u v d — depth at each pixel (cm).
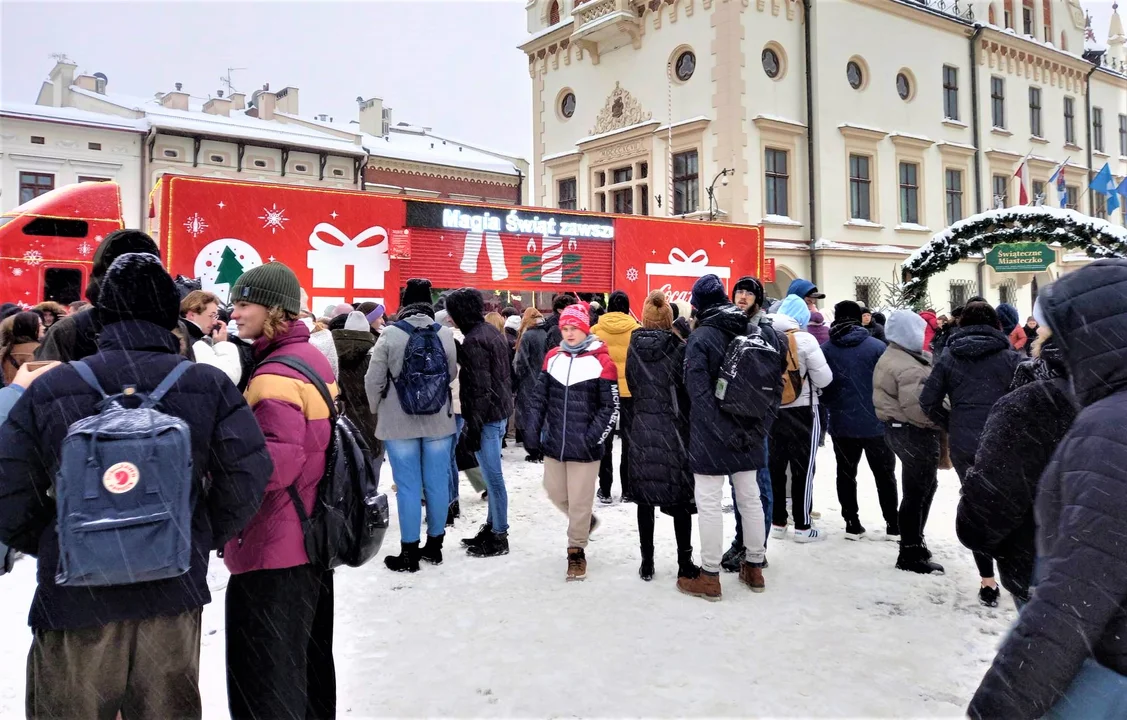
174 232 868
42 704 197
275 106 3416
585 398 461
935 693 319
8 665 346
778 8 1848
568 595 436
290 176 2942
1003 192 2397
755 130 1797
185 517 194
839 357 535
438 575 471
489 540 516
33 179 2536
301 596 248
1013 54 2428
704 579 429
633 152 1975
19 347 486
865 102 2017
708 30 1795
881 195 2045
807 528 538
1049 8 2628
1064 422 221
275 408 238
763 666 343
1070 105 2678
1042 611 140
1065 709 143
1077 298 157
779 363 425
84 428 186
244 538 243
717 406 419
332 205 966
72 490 183
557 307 823
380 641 373
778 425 529
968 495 237
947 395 417
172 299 218
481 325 520
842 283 1941
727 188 1759
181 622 209
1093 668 142
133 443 186
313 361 256
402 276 1022
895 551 517
